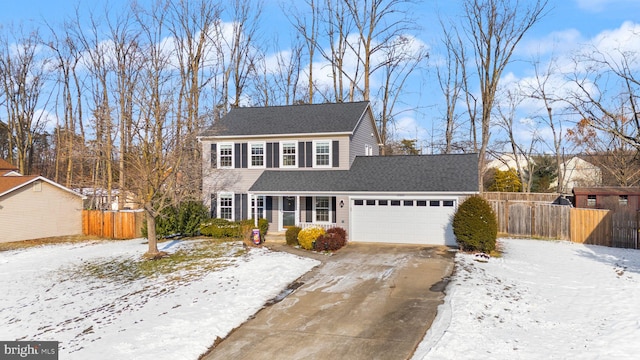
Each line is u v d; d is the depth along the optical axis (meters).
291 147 24.12
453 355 8.26
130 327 10.55
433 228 20.56
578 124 18.52
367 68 35.16
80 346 9.69
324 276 14.68
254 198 23.56
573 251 19.33
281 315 11.07
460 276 14.12
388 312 11.00
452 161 22.55
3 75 39.09
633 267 15.66
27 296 14.58
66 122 38.00
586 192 27.97
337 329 10.02
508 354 8.27
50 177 48.69
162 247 21.70
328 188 21.69
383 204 21.22
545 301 11.72
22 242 25.67
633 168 34.75
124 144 19.20
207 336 9.70
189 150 22.50
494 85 33.09
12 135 42.84
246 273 15.26
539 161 48.09
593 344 8.65
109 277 16.47
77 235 28.48
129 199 22.73
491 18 32.34
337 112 25.45
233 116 27.20
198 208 24.62
